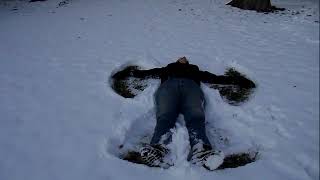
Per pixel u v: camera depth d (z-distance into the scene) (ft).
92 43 23.11
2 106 15.47
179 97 15.10
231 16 29.84
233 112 15.40
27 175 11.51
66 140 13.28
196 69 17.12
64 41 23.52
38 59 20.53
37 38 24.14
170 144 13.07
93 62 20.13
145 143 13.74
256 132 14.01
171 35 24.72
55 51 21.76
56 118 14.67
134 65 20.47
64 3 34.65
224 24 27.55
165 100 14.40
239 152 13.16
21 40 23.76
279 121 14.65
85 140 13.29
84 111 15.24
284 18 29.22
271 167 12.02
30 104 15.69
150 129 14.71
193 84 15.76
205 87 16.93
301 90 17.17
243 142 13.66
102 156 12.46
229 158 12.89
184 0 35.96
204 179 11.39
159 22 27.86
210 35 24.85
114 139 13.58
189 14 30.40
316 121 14.65
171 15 29.99
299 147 13.01
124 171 11.75
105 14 30.27
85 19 28.71
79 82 17.80
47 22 28.02
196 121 13.25
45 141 13.20
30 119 14.57
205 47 22.54
